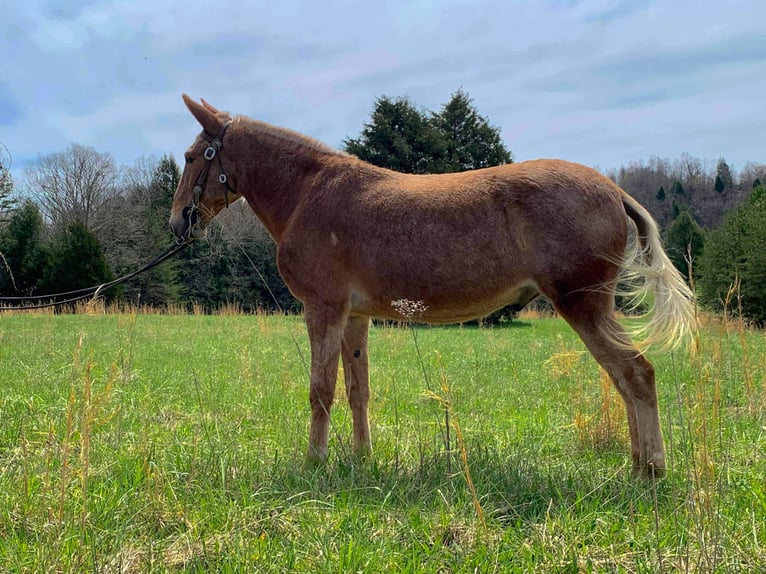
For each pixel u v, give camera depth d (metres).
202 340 13.27
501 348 12.55
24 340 11.80
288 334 14.88
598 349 3.69
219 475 3.63
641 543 2.72
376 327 17.91
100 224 42.62
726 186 75.31
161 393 6.70
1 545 2.70
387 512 3.14
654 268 3.67
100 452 3.93
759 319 19.92
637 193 78.50
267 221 4.77
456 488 3.42
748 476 3.59
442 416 5.80
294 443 4.44
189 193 4.85
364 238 4.02
